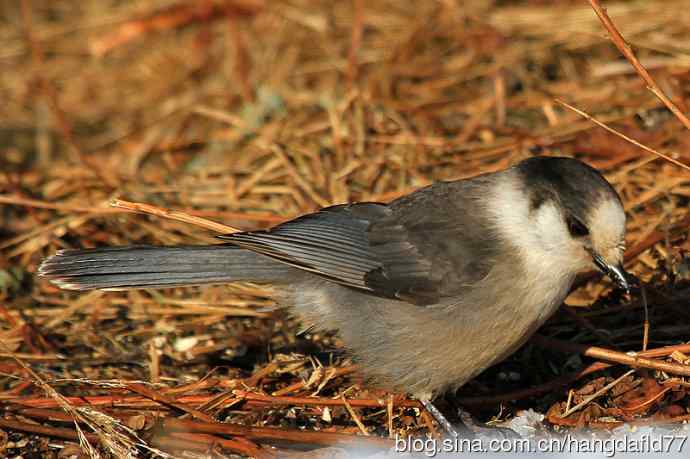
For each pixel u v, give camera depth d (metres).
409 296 8.79
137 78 15.97
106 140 14.63
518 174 8.84
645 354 9.18
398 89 14.21
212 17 16.44
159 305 10.88
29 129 15.00
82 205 12.28
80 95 15.68
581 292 10.41
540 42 14.64
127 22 16.67
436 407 9.23
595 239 8.34
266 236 8.93
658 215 11.09
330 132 13.55
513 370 9.84
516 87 14.03
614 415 8.73
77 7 17.50
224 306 10.78
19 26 17.09
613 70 13.58
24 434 8.62
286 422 9.06
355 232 9.16
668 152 11.80
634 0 14.97
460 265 8.69
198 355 10.14
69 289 9.06
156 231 11.90
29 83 15.79
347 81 14.34
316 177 12.62
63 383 9.44
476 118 13.34
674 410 8.59
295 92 14.65
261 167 13.04
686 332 9.72
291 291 9.36
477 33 14.82
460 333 8.72
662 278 10.29
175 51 16.38
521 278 8.58
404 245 8.93
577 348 9.36
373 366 9.05
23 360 9.90
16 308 10.86
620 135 9.64
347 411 9.16
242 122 14.17
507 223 8.70
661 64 13.36
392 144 13.08
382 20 15.82
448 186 9.23
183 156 13.95
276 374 9.72
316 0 16.39
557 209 8.45
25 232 12.09
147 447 7.99
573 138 12.45
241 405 9.04
